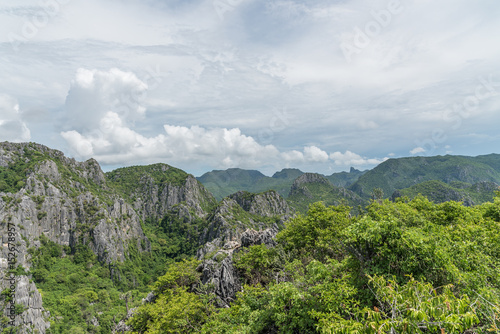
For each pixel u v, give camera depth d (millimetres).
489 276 11172
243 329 15594
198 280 37062
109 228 182000
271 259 28125
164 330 27953
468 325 6469
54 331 98062
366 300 11203
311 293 13906
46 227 158750
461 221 20984
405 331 7078
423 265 10945
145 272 189500
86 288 138875
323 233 26734
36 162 184125
